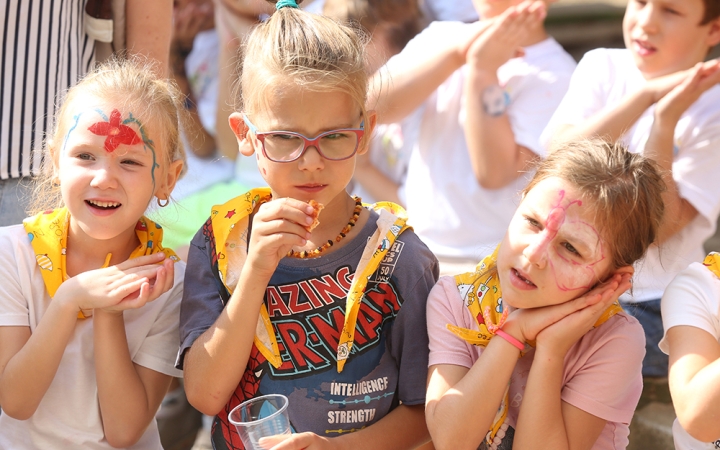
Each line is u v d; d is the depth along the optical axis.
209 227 3.32
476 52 5.39
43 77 4.00
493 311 3.10
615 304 3.13
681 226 4.68
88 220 3.17
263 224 2.90
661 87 4.64
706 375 2.83
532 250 2.86
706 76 4.41
